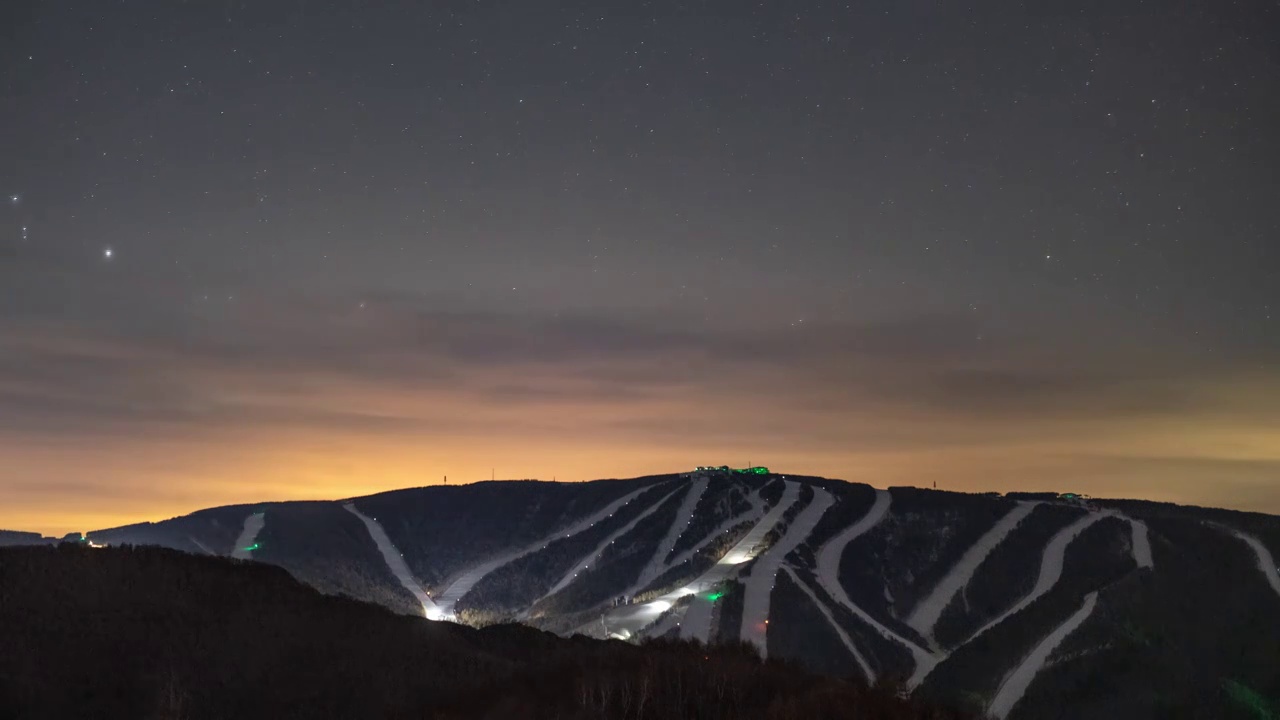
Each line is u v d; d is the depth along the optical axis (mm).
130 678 55375
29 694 52188
